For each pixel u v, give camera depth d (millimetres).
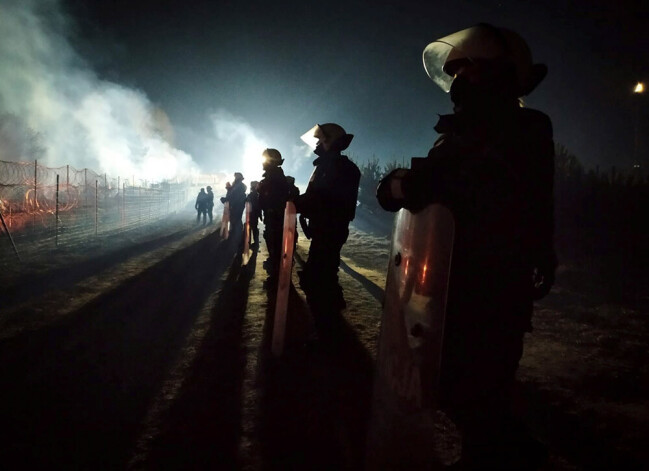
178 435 2861
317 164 4074
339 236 4090
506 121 1608
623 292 6641
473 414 1593
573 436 2812
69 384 3648
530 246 1612
